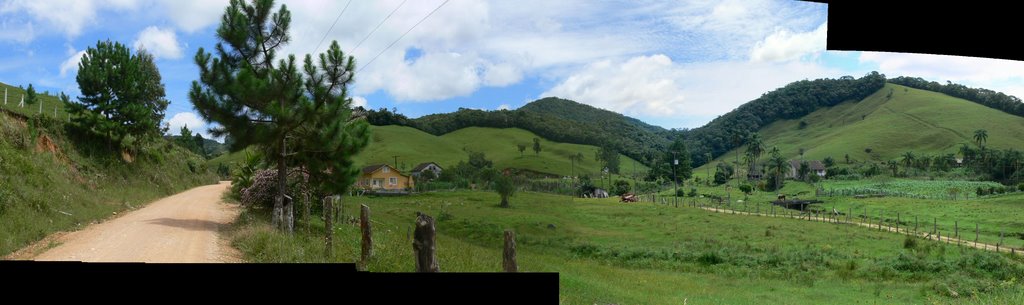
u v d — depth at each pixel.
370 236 10.41
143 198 28.28
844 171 90.62
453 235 24.62
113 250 12.30
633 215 36.69
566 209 36.03
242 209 23.27
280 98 18.28
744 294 16.38
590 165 82.00
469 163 72.75
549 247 23.23
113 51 32.53
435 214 29.55
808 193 71.12
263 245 12.06
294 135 19.83
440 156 83.81
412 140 90.00
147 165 35.88
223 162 82.00
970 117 107.81
